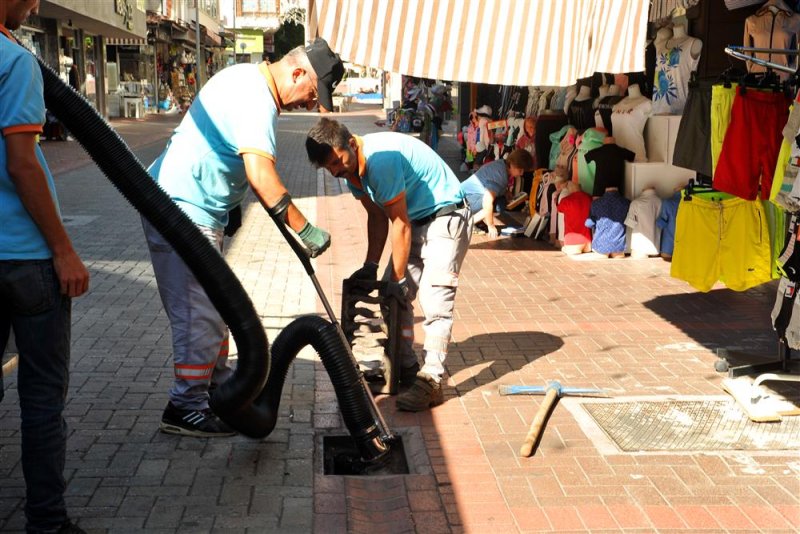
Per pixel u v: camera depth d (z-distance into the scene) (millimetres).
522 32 5945
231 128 4188
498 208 12336
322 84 4285
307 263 4285
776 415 4781
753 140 6258
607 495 3893
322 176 17562
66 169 17281
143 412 4750
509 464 4230
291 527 3547
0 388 3496
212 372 4695
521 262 9211
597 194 9461
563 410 4938
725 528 3590
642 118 9438
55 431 3270
